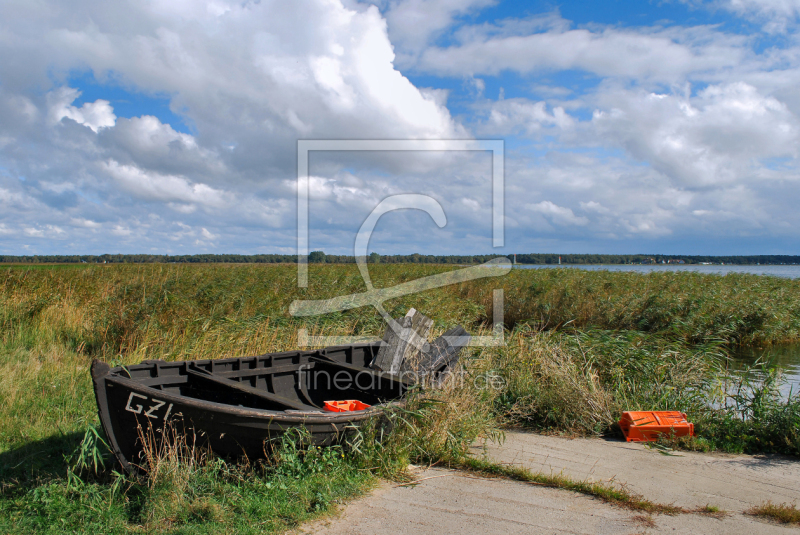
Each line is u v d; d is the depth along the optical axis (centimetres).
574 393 691
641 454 585
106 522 387
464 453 548
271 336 1014
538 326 1443
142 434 441
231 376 588
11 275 1396
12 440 540
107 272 1711
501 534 386
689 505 447
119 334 1009
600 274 2144
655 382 760
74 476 429
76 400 672
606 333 936
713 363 855
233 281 1480
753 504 452
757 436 625
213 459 455
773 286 1945
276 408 543
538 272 2169
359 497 447
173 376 544
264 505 412
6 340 959
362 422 502
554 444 618
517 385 744
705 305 1473
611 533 391
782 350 1351
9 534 365
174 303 1150
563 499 453
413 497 452
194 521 390
